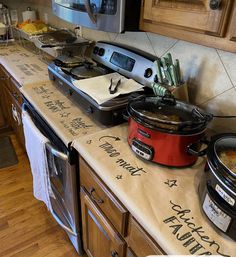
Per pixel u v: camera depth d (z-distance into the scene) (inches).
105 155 35.5
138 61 49.2
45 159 47.1
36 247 59.1
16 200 70.9
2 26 87.9
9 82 72.6
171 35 31.2
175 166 33.7
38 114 49.6
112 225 36.5
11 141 95.7
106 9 38.2
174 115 33.1
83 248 55.8
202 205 27.5
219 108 41.2
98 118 42.1
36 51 83.3
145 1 33.0
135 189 30.0
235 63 37.0
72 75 50.1
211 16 25.3
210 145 28.7
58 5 52.7
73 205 48.0
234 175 23.5
